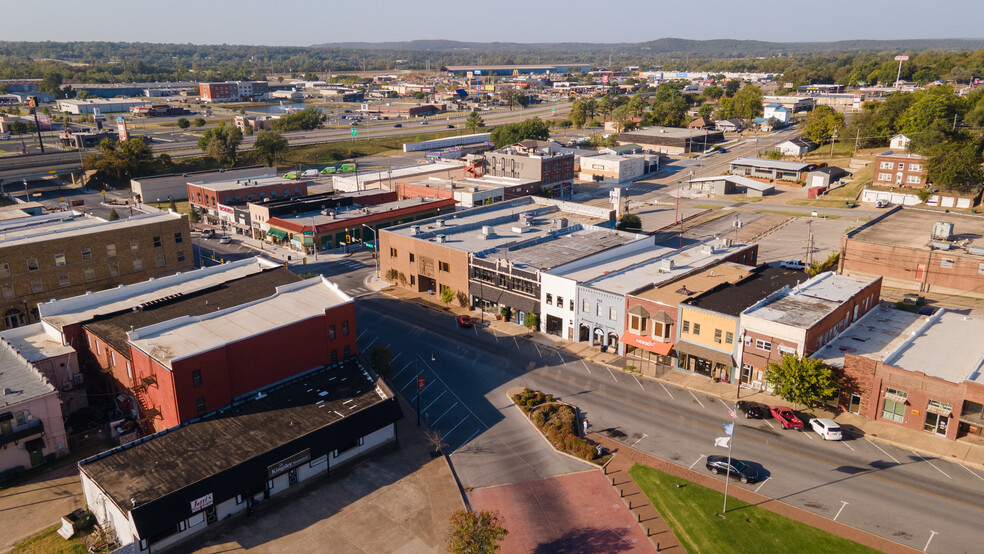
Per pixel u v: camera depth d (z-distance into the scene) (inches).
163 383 2378.2
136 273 4124.0
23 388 2379.4
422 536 1984.5
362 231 5255.9
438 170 7347.4
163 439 2263.8
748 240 5265.8
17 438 2265.0
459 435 2549.2
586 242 4089.6
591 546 1924.2
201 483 1967.3
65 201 6860.2
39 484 2256.4
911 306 3612.2
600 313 3223.4
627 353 3198.8
